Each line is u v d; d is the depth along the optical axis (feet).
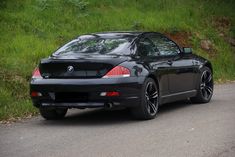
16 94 38.78
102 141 25.94
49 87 30.55
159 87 32.91
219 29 70.74
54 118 33.45
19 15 53.88
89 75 30.17
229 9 76.07
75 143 25.63
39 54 46.62
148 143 25.18
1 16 52.39
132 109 31.30
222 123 30.14
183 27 66.44
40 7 57.31
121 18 62.49
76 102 30.27
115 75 29.91
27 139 26.91
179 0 73.41
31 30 52.01
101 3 64.69
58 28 54.65
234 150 23.47
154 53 33.76
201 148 23.91
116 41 32.81
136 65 30.96
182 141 25.44
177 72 35.24
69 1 61.11
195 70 37.76
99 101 29.96
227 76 59.31
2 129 29.96
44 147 24.91
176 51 36.68
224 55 65.21
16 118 33.73
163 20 66.23
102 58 30.37
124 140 26.02
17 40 48.34
